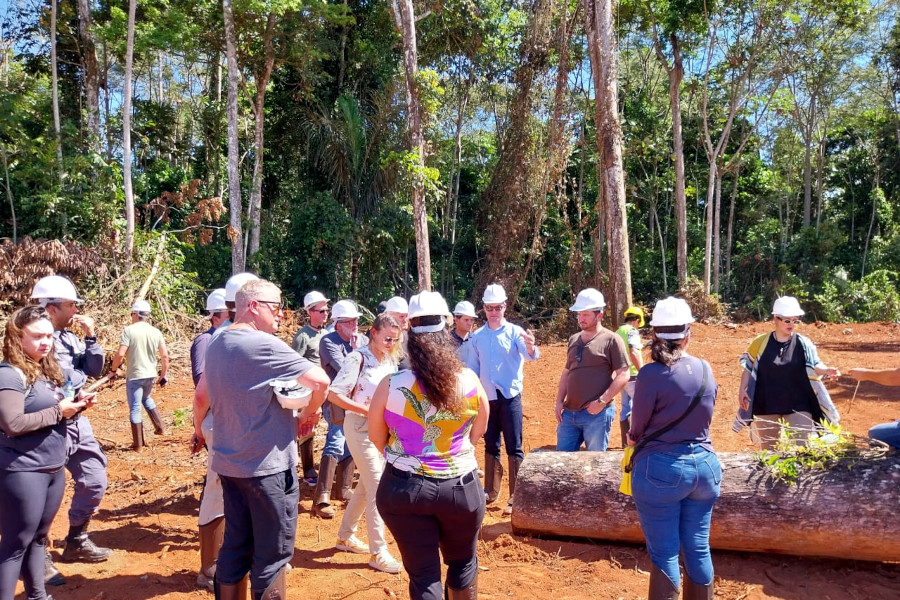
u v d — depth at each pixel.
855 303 28.38
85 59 23.12
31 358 3.79
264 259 24.11
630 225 32.97
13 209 20.12
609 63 16.02
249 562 3.59
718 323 21.75
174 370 13.82
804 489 4.70
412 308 3.31
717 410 10.03
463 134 35.16
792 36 24.81
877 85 34.19
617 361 5.70
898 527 4.46
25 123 23.67
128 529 5.66
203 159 31.11
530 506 5.30
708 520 3.67
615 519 5.10
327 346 5.95
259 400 3.38
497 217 24.52
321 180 26.00
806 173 34.31
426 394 3.20
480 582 4.66
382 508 3.25
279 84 26.97
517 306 24.94
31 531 3.77
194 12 22.06
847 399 10.43
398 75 24.73
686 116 32.34
